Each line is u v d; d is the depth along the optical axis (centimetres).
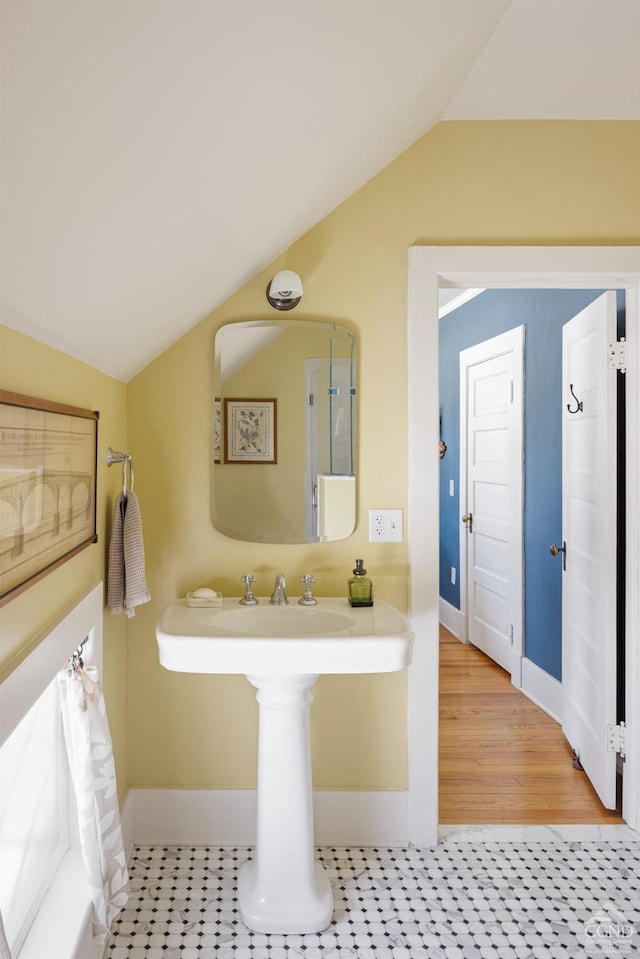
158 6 75
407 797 226
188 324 215
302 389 225
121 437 216
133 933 182
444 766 285
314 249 224
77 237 108
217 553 226
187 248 153
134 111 90
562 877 209
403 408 226
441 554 525
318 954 175
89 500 174
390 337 225
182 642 173
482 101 211
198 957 174
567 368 302
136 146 98
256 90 111
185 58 88
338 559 227
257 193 156
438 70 171
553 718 338
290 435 225
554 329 338
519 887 203
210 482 225
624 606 257
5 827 137
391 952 177
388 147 208
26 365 127
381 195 224
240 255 190
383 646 174
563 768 283
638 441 235
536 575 362
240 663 173
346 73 132
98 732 160
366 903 196
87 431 170
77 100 79
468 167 223
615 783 259
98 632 185
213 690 226
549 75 196
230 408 224
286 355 224
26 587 121
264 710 191
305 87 124
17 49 68
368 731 227
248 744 227
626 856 220
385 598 226
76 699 153
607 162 223
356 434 226
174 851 221
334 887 203
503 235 223
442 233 223
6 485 112
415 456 223
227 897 198
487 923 188
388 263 224
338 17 108
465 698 366
